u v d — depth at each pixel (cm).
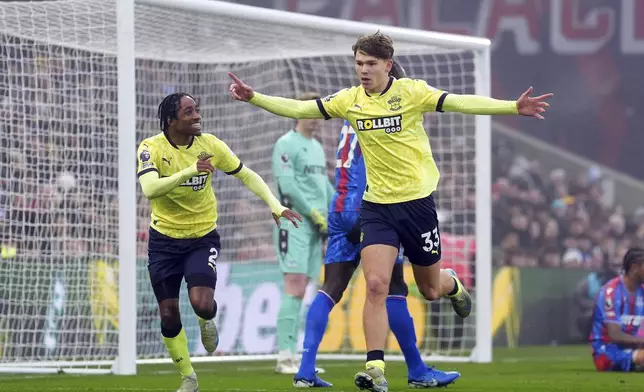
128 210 2645
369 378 1764
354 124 1845
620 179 7225
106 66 3325
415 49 3434
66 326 3097
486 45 3388
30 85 3086
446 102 1795
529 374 2747
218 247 1903
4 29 2962
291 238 2709
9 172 3003
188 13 2806
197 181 1839
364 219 1850
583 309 4638
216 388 2188
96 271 3131
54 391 2102
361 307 3716
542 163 7175
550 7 7538
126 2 2652
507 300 4384
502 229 5806
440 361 3431
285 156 2670
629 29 7519
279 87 3938
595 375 2706
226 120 3797
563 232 6012
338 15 7338
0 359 2962
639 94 7488
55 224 2984
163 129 1872
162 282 1886
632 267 2858
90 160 3250
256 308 3516
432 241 1864
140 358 3241
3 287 2973
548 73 7544
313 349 2181
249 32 3075
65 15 2853
